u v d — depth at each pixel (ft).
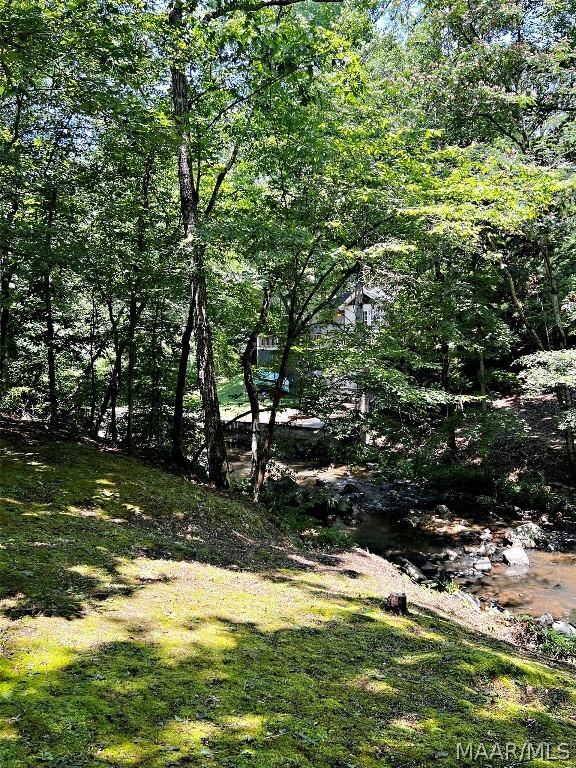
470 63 47.11
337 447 58.44
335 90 30.86
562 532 42.98
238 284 38.19
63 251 28.43
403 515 47.55
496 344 52.47
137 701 9.75
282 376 37.04
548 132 48.21
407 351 36.73
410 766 9.12
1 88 21.44
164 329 42.80
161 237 35.88
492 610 27.61
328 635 15.17
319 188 31.86
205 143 25.14
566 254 50.08
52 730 8.50
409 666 13.83
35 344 39.52
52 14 18.81
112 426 42.06
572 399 51.70
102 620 12.91
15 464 25.80
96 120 27.66
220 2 30.40
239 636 13.66
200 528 24.54
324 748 9.19
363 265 34.40
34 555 15.96
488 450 50.88
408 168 32.40
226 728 9.35
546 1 46.50
